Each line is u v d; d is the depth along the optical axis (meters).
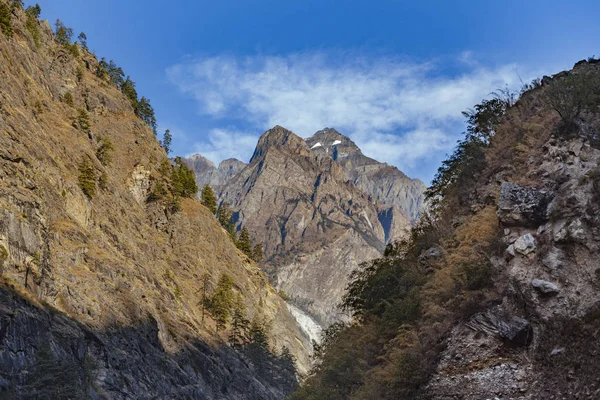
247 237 184.75
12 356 56.22
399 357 20.23
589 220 17.27
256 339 128.38
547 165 20.09
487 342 17.98
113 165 133.62
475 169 24.11
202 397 89.50
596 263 16.62
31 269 70.81
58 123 113.69
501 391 16.58
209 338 111.06
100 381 65.88
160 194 141.50
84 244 88.50
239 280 152.00
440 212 27.02
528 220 19.06
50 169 91.81
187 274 129.88
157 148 157.88
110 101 151.88
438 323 19.95
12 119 91.25
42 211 80.62
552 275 17.36
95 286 82.50
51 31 147.25
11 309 60.34
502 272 19.02
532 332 17.06
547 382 15.89
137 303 88.94
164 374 83.50
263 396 111.75
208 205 179.38
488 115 25.86
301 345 168.62
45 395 54.56
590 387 14.86
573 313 16.33
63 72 140.25
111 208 111.31
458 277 20.12
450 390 17.78
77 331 69.06
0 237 68.56
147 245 117.38
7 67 105.50
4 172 78.00
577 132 20.06
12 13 124.06
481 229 20.84
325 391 30.03
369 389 22.55
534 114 23.03
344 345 31.19
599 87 20.88
